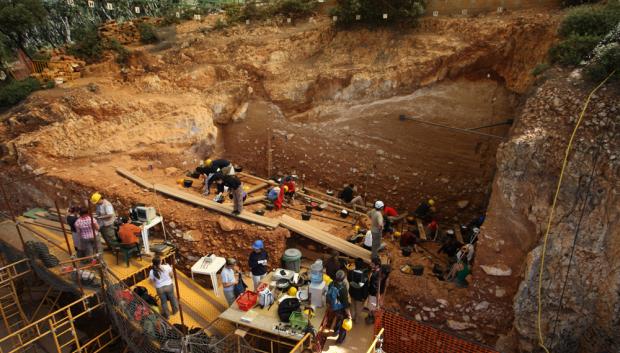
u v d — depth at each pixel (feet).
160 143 48.29
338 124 49.83
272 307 28.22
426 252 36.60
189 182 43.19
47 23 68.80
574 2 42.22
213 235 36.50
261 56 55.62
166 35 62.54
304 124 51.49
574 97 29.12
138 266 33.53
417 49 47.09
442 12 49.44
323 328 28.04
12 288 35.29
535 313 26.96
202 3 74.02
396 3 48.75
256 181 48.75
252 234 35.53
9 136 48.55
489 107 43.80
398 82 46.50
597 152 26.00
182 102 52.95
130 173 44.09
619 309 24.59
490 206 30.60
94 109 49.70
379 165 48.44
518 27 41.63
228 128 55.47
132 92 55.47
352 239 35.40
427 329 25.67
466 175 45.16
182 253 36.91
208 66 57.00
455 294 29.09
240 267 34.99
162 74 57.52
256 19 63.77
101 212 33.35
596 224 25.35
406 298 29.73
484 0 47.19
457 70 44.34
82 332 37.17
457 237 40.78
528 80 39.99
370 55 49.98
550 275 26.45
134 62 59.82
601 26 33.81
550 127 28.66
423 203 44.50
